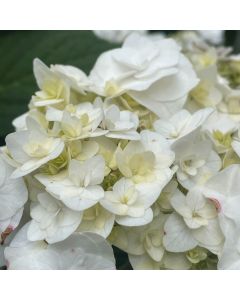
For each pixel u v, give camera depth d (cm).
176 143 17
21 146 17
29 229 16
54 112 17
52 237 15
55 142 16
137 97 19
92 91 19
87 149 16
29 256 16
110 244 16
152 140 17
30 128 17
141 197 16
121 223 16
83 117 17
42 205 16
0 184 17
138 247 17
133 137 16
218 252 16
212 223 17
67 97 18
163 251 17
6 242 17
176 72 19
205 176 17
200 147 17
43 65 18
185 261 17
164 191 17
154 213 16
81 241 16
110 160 16
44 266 16
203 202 17
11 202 16
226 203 17
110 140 17
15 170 16
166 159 17
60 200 16
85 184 16
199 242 17
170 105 19
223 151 18
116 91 19
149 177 16
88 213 16
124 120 17
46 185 16
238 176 17
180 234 17
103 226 16
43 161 16
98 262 16
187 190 17
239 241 16
